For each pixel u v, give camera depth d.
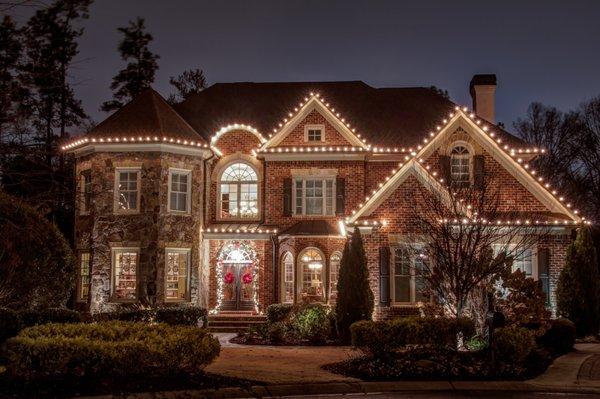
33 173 20.45
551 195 30.62
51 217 34.84
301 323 25.84
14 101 17.59
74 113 39.44
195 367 15.46
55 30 18.59
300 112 34.00
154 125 32.41
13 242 22.14
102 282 31.42
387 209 29.44
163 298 31.12
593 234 38.94
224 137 35.16
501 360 17.91
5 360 15.22
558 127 57.50
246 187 34.94
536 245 29.17
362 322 19.02
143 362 14.04
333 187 33.81
